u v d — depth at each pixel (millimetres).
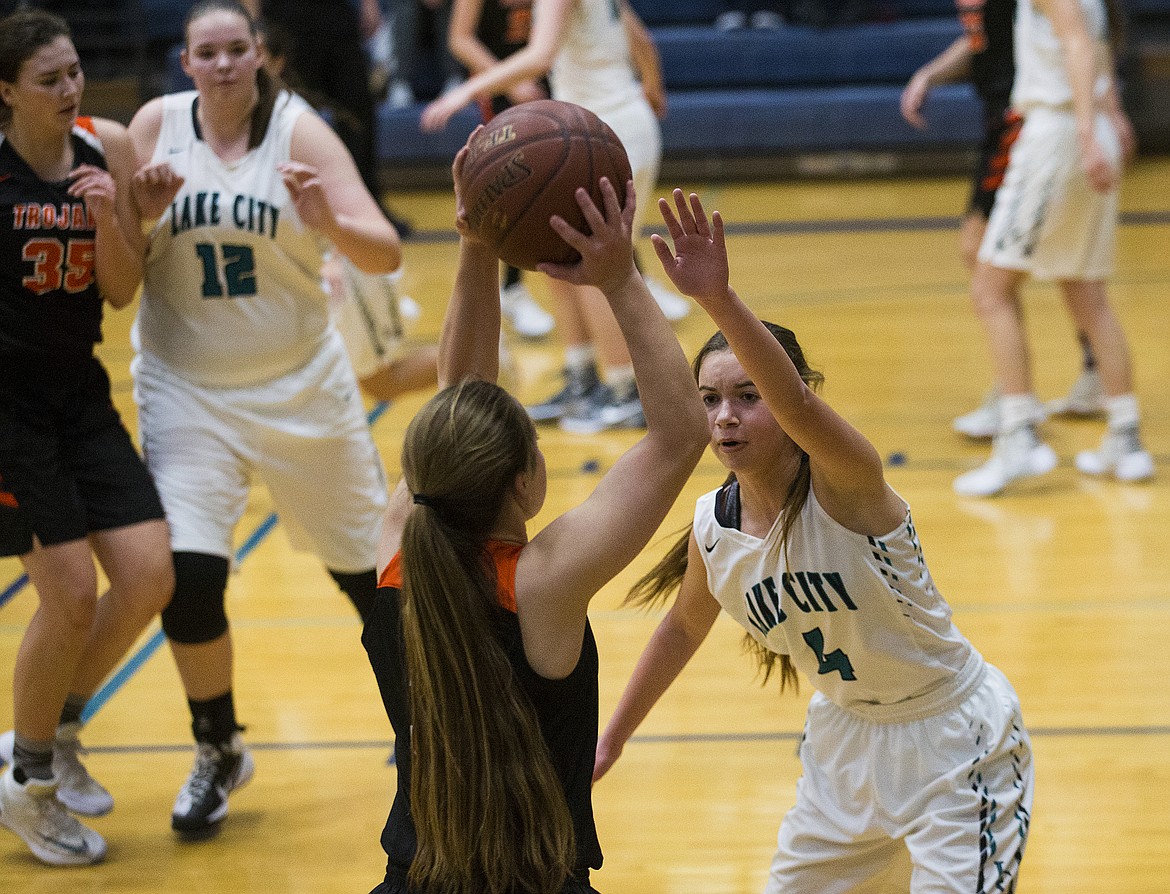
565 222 5117
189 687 8898
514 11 17547
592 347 17297
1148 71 32594
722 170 32375
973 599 11953
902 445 15766
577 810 5246
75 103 8023
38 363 8258
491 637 5035
